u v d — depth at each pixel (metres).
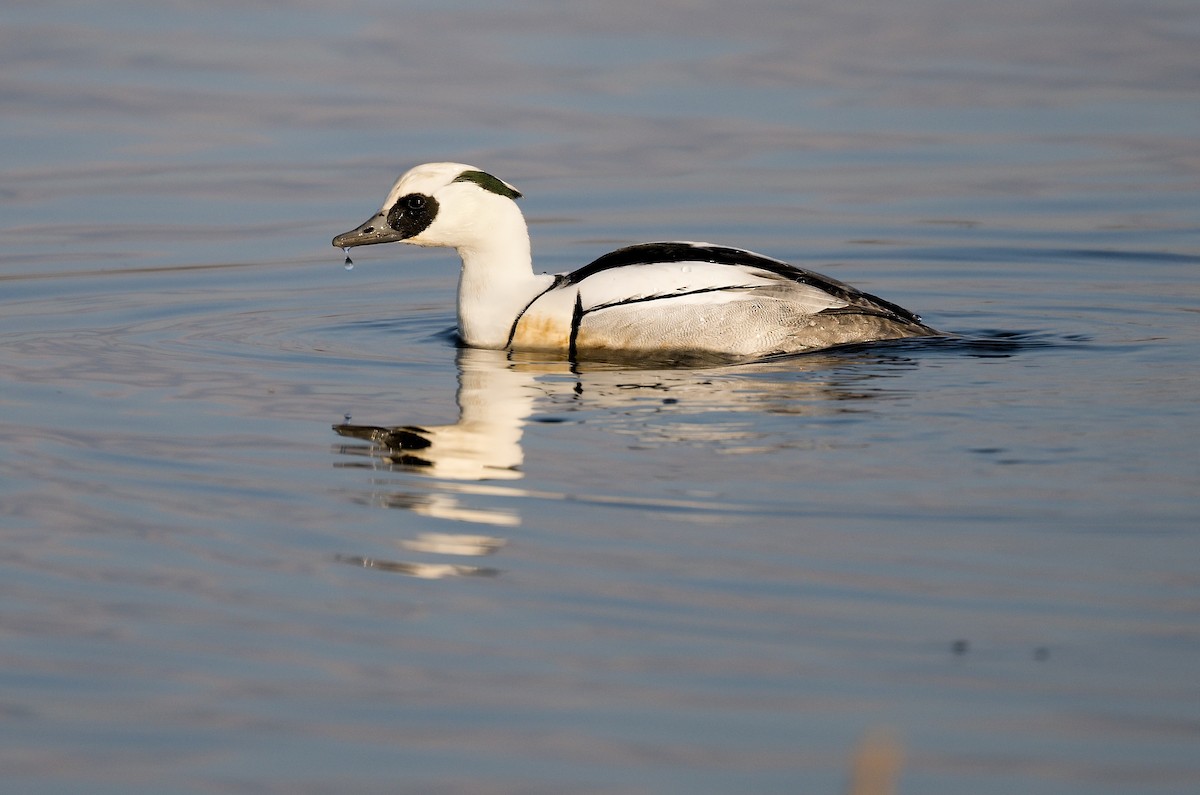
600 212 22.11
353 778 7.80
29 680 8.84
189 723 8.38
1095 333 16.23
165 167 24.44
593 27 34.59
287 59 31.66
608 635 9.23
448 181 16.20
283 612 9.66
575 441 12.62
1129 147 25.06
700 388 14.20
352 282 19.38
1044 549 10.23
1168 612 9.30
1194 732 8.07
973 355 15.29
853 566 10.04
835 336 15.58
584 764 7.89
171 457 12.45
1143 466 11.70
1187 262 19.48
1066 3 37.12
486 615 9.54
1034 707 8.34
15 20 35.16
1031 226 21.16
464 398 14.12
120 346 16.19
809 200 22.61
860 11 36.44
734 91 28.98
